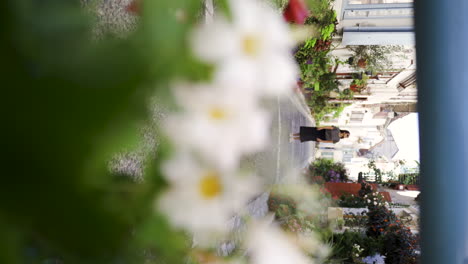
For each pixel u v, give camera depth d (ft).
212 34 1.28
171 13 1.24
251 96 1.36
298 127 32.73
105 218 0.95
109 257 1.00
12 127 0.85
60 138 0.85
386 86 41.22
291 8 2.44
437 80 2.33
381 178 46.57
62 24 1.00
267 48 1.38
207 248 1.70
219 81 1.29
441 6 2.35
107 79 0.87
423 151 2.33
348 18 24.07
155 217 1.38
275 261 1.65
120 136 0.92
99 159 0.90
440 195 2.23
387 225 21.97
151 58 1.07
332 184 32.30
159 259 1.58
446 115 2.28
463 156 2.23
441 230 2.20
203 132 1.31
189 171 1.34
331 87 27.27
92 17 1.13
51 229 0.89
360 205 26.03
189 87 1.26
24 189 0.87
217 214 1.36
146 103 1.01
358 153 76.07
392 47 27.20
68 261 0.94
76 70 0.88
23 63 0.89
